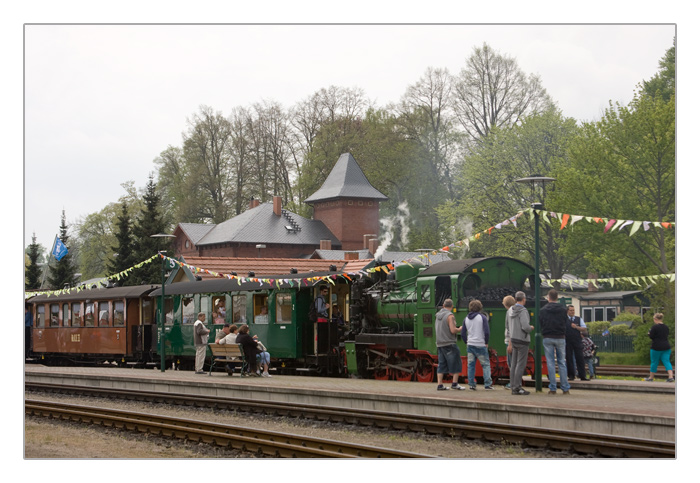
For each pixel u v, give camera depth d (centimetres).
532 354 2109
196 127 8719
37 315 4106
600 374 3030
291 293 2692
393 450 1204
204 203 8744
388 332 2452
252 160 8688
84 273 9062
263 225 8356
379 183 8381
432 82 7319
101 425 1741
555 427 1386
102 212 9119
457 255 6469
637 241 4291
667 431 1249
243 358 2497
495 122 6412
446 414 1567
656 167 4188
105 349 3553
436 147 7419
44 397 2478
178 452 1393
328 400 1820
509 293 2167
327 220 8756
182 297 3222
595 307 6512
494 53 6372
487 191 6191
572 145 4956
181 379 2353
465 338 1869
